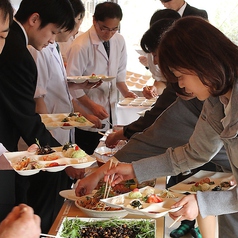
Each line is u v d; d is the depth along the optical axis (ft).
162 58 4.52
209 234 6.29
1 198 5.61
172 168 5.97
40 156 6.15
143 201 5.86
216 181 7.00
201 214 5.13
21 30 7.11
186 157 5.87
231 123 4.67
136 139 7.02
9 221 3.49
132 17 17.49
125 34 17.66
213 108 5.27
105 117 11.08
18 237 3.36
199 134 5.64
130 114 12.62
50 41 7.47
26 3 7.22
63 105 10.03
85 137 11.77
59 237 5.00
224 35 4.40
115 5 11.10
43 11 7.12
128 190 6.75
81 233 5.49
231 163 5.06
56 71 9.83
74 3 9.68
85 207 6.10
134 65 17.87
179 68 4.39
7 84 6.79
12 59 6.76
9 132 7.00
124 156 6.90
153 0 17.33
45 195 7.75
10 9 4.97
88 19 16.28
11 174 5.82
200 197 5.15
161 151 6.88
